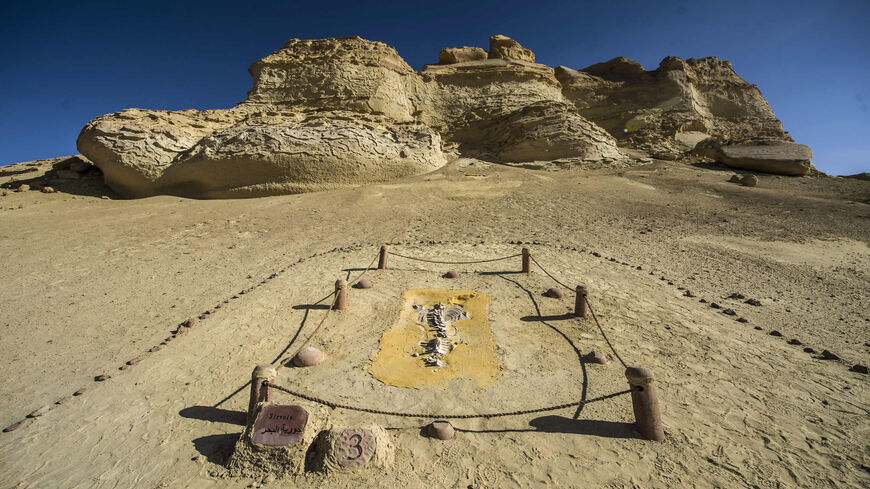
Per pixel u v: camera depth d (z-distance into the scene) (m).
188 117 26.83
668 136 41.25
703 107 45.78
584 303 7.36
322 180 23.78
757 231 15.12
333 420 4.55
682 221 16.53
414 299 8.26
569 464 3.94
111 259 11.95
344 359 5.98
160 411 4.89
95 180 26.48
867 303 8.65
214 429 4.54
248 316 7.55
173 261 11.72
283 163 23.11
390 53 36.00
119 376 5.72
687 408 4.80
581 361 5.88
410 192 21.83
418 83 37.62
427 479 3.76
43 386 5.63
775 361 5.96
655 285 9.33
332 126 25.02
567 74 45.84
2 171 32.72
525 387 5.23
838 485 3.63
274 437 3.92
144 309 8.38
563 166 28.89
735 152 30.16
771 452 4.08
